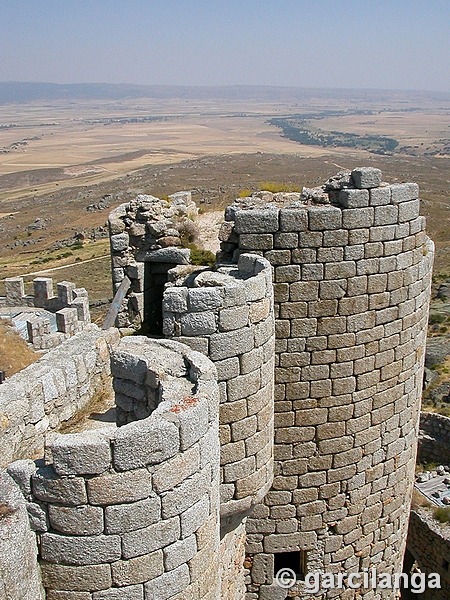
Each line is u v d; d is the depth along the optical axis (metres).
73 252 103.56
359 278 15.05
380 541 17.50
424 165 198.38
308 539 16.48
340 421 15.80
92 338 12.22
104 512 7.71
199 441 8.41
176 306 11.55
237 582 14.38
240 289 11.67
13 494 7.48
